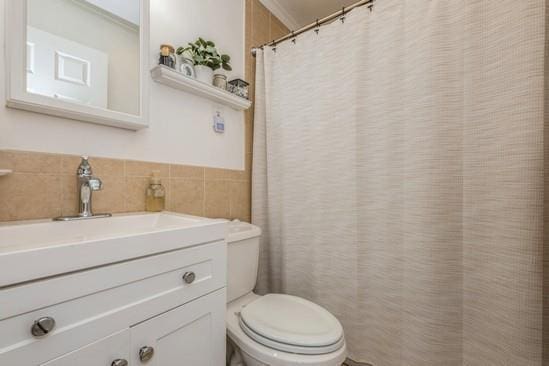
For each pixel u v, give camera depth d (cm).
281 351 81
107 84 92
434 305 100
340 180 129
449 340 98
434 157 100
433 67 101
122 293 57
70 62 84
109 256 54
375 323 120
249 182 163
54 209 82
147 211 106
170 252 66
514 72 87
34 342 44
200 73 122
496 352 89
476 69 95
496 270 90
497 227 90
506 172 88
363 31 121
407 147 108
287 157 148
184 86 117
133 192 103
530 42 84
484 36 94
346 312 126
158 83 112
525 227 84
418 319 103
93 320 52
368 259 122
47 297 46
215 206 139
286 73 151
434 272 100
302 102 144
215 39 141
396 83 113
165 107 114
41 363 45
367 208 122
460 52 98
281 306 106
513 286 86
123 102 96
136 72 101
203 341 75
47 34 79
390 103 115
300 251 143
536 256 82
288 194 147
